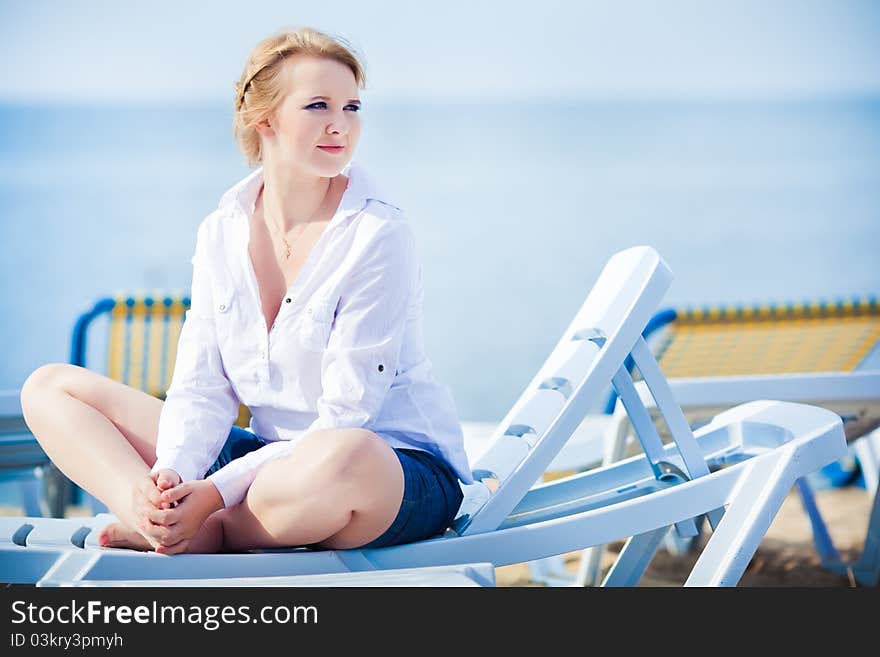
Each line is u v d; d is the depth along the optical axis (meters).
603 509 3.99
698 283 31.27
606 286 4.71
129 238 35.25
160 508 3.61
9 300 28.02
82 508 7.61
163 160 45.97
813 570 6.59
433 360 19.12
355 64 4.05
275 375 3.99
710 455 4.65
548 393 4.69
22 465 6.00
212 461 4.00
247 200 4.18
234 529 3.82
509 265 29.86
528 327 22.27
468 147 47.62
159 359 8.14
